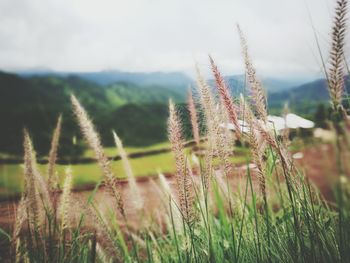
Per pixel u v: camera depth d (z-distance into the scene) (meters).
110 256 1.67
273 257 1.85
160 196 2.48
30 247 1.84
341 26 1.10
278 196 2.22
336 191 1.00
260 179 1.63
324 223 1.99
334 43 1.10
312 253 1.68
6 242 2.03
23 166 1.77
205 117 1.69
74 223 2.06
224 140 1.70
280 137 1.68
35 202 1.82
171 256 2.29
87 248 2.02
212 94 1.65
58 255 1.87
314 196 2.04
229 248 2.04
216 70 1.54
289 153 1.72
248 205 2.16
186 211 1.66
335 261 1.64
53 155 1.85
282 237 2.04
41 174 1.85
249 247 2.03
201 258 1.86
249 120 1.54
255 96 1.53
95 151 1.53
